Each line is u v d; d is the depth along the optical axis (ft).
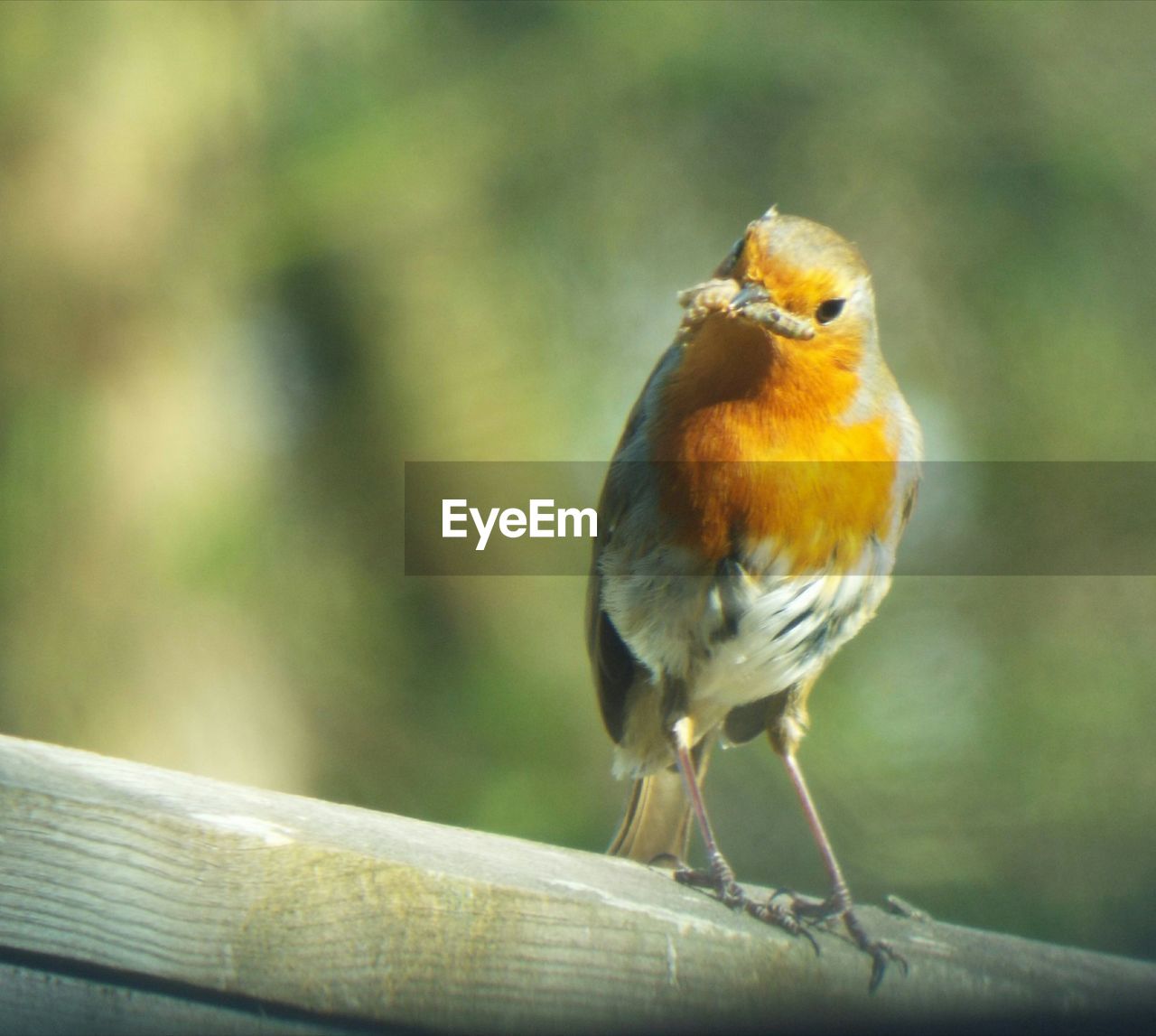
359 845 15.30
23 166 39.55
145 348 39.29
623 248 40.91
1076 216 40.63
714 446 21.79
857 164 41.11
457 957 15.43
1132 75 41.68
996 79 41.47
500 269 40.65
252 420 40.01
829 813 37.88
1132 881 37.65
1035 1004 18.47
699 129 41.34
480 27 41.96
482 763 38.24
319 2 41.04
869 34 41.55
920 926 18.88
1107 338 40.60
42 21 40.11
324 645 38.88
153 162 39.81
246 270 39.83
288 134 40.57
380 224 40.14
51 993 14.52
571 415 39.96
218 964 14.66
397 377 40.32
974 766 38.52
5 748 15.47
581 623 39.27
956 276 40.86
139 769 15.94
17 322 39.11
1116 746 38.81
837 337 21.35
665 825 25.44
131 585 38.06
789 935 17.61
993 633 39.83
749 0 41.93
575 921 16.06
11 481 38.27
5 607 37.78
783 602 22.21
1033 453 40.50
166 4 40.40
